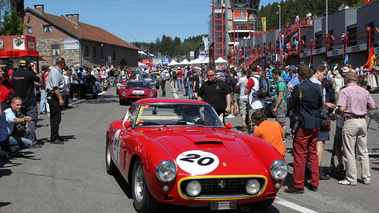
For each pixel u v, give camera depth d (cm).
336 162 745
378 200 514
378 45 2342
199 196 393
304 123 531
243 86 1044
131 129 529
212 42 7012
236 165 407
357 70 2400
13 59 2088
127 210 453
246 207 476
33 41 2198
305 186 582
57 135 895
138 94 1869
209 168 396
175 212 456
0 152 717
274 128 560
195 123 554
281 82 865
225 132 525
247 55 5538
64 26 4666
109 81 3647
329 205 490
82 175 616
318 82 558
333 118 641
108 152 639
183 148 427
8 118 707
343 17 3131
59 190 532
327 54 2958
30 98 821
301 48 3681
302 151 540
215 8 6869
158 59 10131
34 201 482
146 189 414
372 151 814
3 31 2189
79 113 1512
